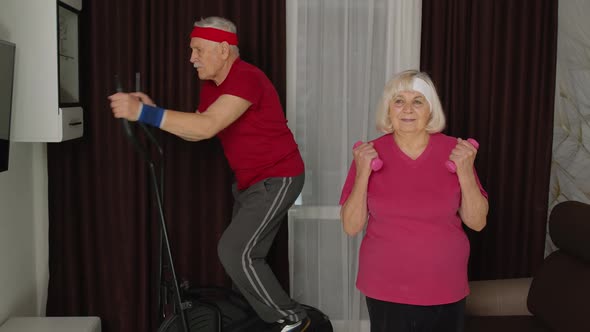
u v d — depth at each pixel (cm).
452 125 305
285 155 258
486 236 314
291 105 307
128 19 286
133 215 298
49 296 303
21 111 252
